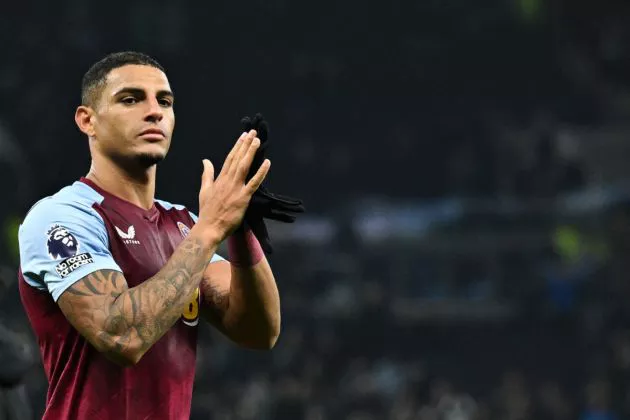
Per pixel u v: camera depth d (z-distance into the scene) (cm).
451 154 7219
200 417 3688
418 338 5544
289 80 7150
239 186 898
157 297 859
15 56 6397
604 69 7738
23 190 4812
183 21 6912
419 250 5691
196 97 6838
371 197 7038
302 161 7038
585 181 7050
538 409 4766
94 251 898
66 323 905
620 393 4688
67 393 902
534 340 5556
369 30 7269
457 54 7381
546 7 7500
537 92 7519
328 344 4950
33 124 6150
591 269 5609
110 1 6731
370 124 7269
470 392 5481
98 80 933
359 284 5431
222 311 994
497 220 5819
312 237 5691
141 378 899
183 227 979
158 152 927
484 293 5619
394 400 4759
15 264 4553
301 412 3953
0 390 1428
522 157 7012
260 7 7069
